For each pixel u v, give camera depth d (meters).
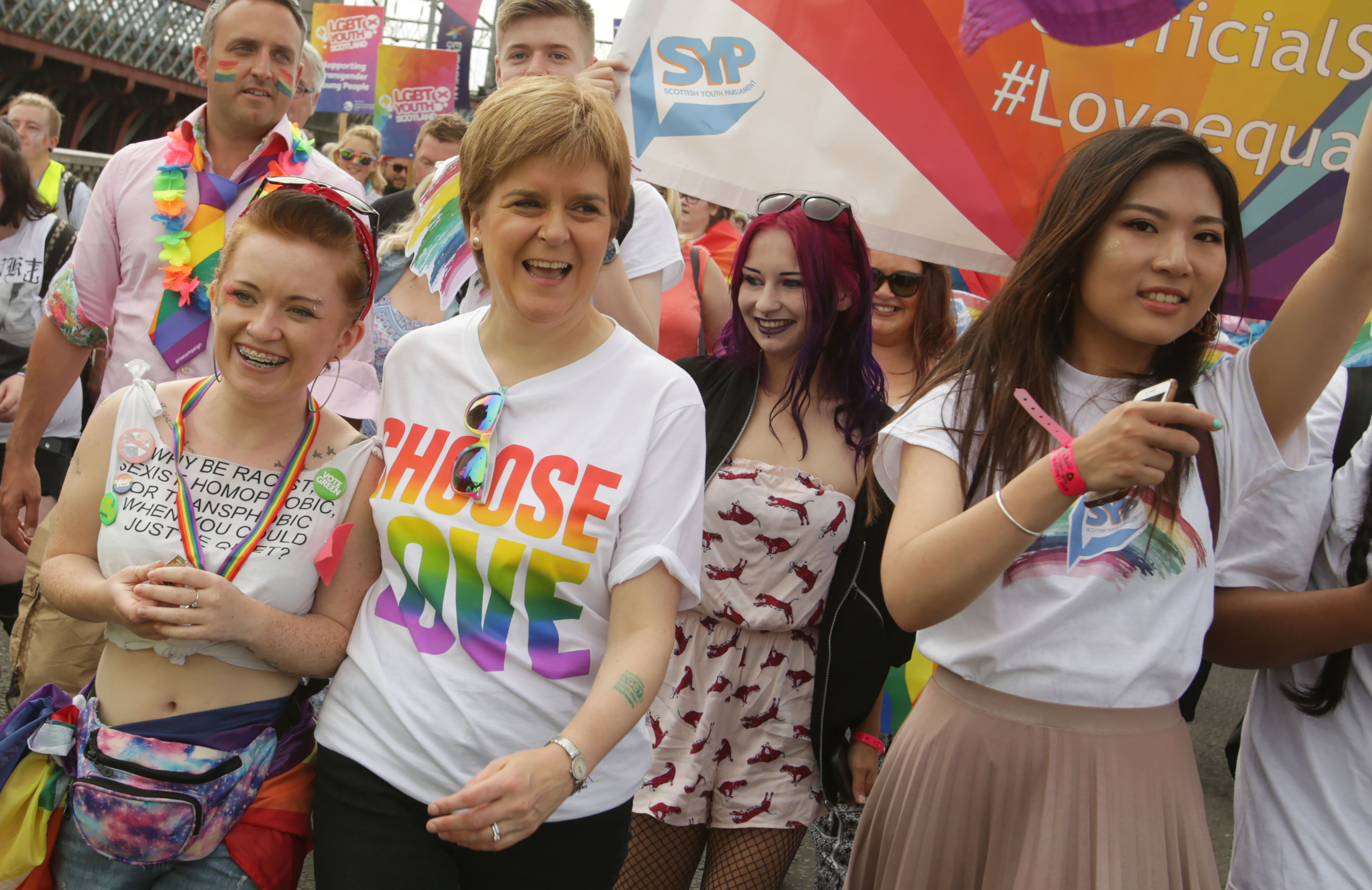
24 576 3.09
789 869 3.21
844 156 2.45
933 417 1.76
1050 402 1.70
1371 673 1.85
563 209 1.67
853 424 2.45
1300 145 2.25
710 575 2.40
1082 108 2.33
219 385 1.91
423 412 1.80
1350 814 1.86
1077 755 1.64
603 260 1.74
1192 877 1.65
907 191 2.42
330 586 1.86
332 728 1.77
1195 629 1.68
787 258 2.40
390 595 1.78
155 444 1.84
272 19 2.79
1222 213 1.66
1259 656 1.90
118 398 1.88
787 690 2.40
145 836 1.72
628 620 1.69
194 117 2.87
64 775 1.79
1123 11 2.29
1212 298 1.66
